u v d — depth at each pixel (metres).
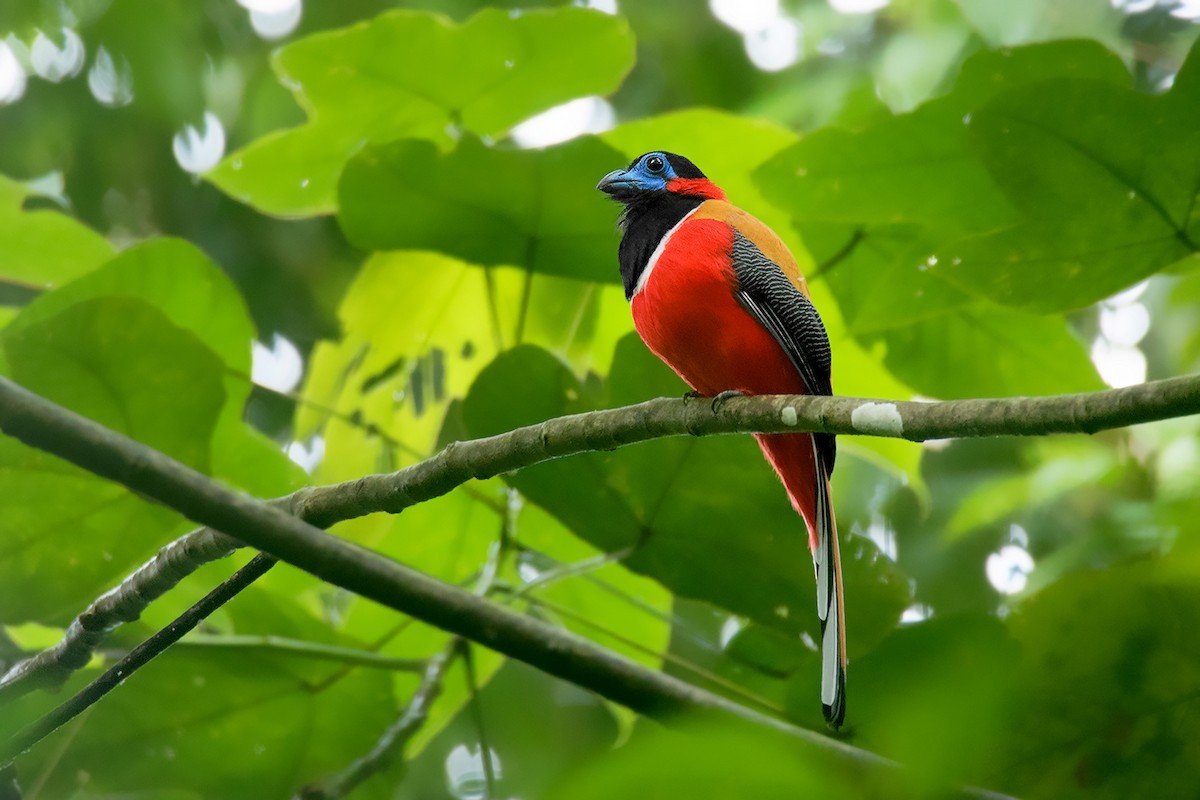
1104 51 10.27
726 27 18.95
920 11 16.77
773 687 10.27
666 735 5.60
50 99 17.84
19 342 9.41
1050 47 10.33
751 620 10.11
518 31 11.69
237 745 10.07
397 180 10.41
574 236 10.83
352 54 11.77
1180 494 14.68
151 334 9.59
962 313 11.83
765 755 5.58
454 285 12.41
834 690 8.66
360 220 10.73
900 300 10.96
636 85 18.97
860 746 9.33
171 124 17.89
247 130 18.22
